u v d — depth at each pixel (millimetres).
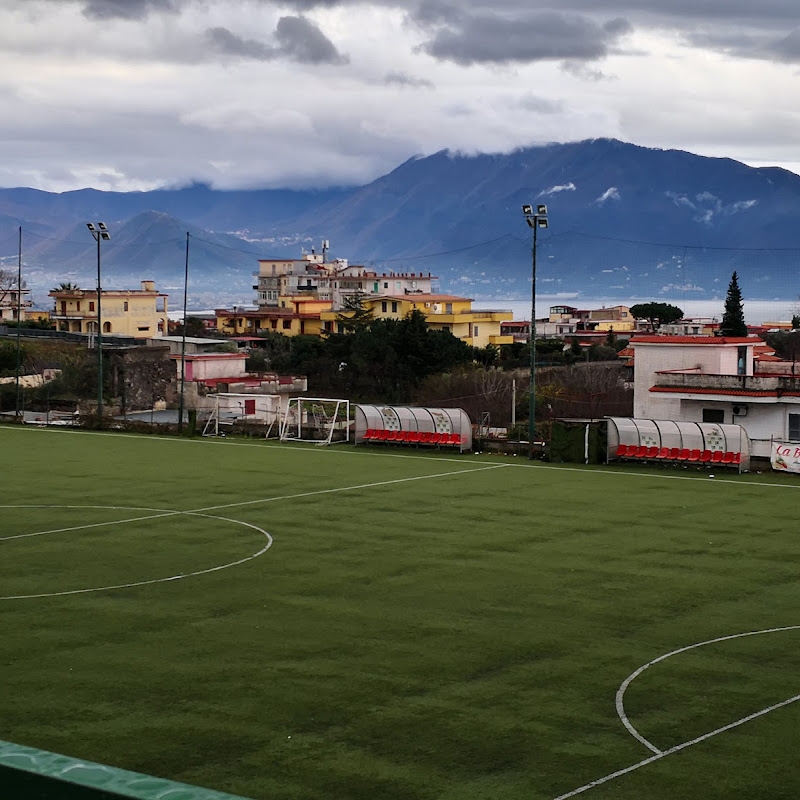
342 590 31984
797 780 18672
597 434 57781
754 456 55656
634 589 32062
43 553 36906
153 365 97375
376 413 65250
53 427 76562
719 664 25062
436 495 48156
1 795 6762
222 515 43625
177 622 28562
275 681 23734
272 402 92438
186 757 19562
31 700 22484
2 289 179750
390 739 20422
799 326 166500
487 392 99562
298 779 18625
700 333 152000
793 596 31328
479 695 22891
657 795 18031
